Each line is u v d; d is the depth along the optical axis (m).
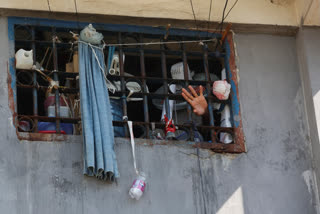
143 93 7.16
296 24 7.82
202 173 7.00
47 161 6.65
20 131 6.80
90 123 6.63
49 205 6.50
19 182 6.52
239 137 7.27
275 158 7.27
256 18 7.74
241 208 6.96
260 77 7.63
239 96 7.48
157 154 6.95
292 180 7.21
